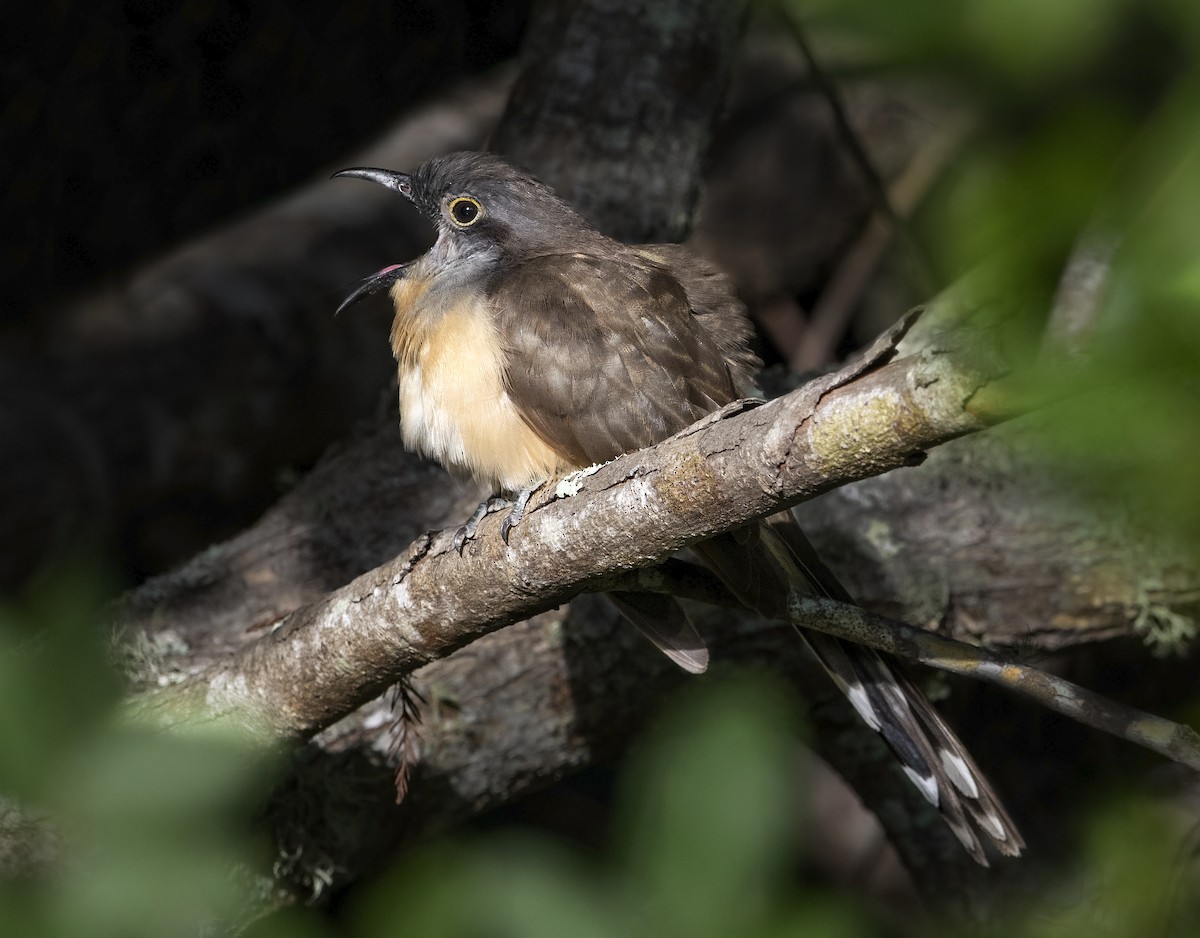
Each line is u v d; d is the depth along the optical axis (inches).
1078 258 112.7
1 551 437.7
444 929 170.1
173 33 528.4
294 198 542.3
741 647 347.3
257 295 496.4
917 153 529.7
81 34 512.4
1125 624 355.3
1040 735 435.8
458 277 326.6
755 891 166.9
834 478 187.8
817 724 366.6
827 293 531.8
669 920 160.9
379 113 573.9
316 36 553.9
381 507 357.1
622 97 408.2
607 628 340.8
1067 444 114.8
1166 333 107.0
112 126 525.3
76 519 450.3
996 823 262.7
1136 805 308.8
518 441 296.8
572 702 343.6
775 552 280.7
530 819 451.5
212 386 481.7
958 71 135.9
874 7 133.5
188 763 130.3
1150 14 126.6
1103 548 348.5
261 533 355.9
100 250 530.3
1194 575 342.6
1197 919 294.8
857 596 347.3
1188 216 108.2
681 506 206.8
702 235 550.0
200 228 546.6
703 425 205.5
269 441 495.2
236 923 301.3
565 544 223.0
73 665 125.5
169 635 330.6
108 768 126.7
